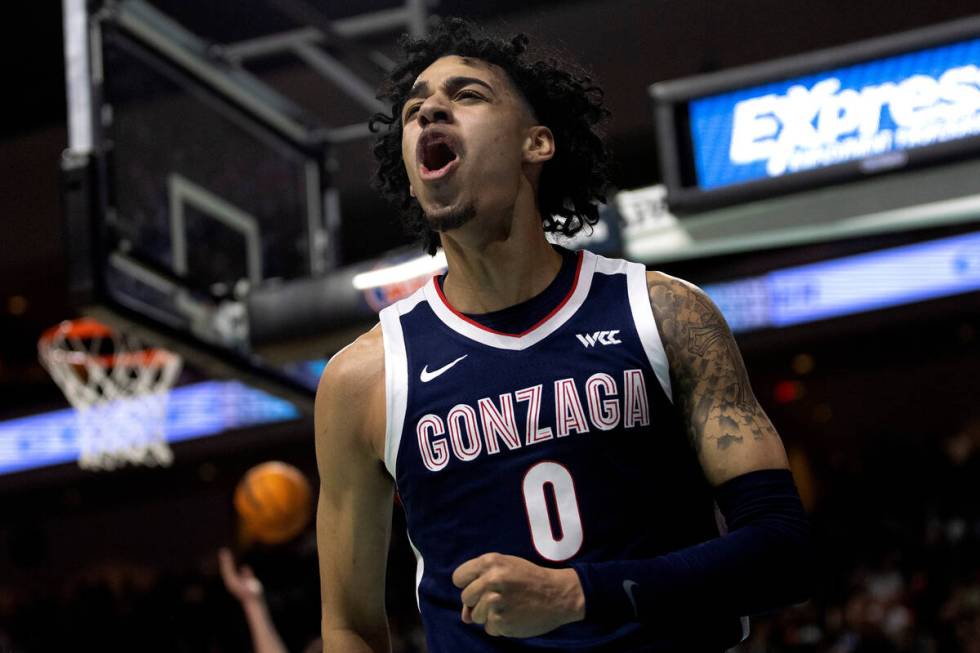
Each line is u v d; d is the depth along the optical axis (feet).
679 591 5.39
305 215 22.02
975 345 40.55
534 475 6.04
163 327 17.85
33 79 32.83
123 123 17.94
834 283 35.78
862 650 30.07
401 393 6.35
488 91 6.54
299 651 21.06
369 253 33.76
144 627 39.11
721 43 29.96
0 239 35.65
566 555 5.94
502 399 6.16
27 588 50.34
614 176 7.89
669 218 17.34
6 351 42.93
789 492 5.92
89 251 16.76
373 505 6.79
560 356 6.21
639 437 6.10
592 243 17.30
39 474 45.09
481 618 5.32
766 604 5.61
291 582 29.27
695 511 6.25
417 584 6.48
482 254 6.40
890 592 33.73
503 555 5.36
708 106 16.90
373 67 22.04
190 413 42.37
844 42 29.19
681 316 6.28
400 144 7.60
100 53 17.56
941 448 41.27
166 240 18.38
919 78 16.10
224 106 20.54
